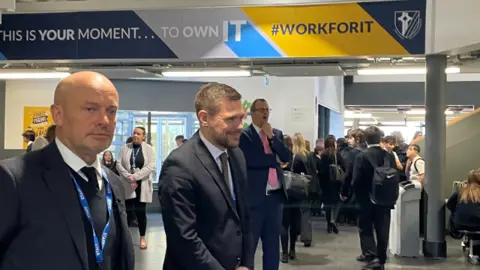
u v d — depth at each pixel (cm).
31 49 663
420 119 1518
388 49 583
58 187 147
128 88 995
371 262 537
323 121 1143
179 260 202
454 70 688
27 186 143
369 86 1288
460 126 834
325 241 654
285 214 557
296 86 980
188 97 1020
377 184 523
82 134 151
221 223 207
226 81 991
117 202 167
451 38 552
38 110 999
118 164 627
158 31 639
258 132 409
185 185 202
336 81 1280
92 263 150
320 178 685
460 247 667
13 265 140
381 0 583
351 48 591
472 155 822
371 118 1554
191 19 631
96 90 153
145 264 546
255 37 615
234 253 210
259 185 404
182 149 212
